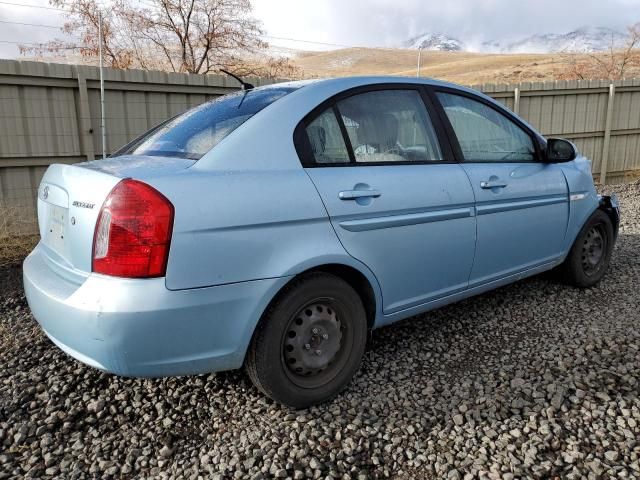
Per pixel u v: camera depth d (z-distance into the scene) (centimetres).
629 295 402
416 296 300
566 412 247
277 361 243
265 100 271
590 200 409
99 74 631
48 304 226
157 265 206
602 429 233
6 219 538
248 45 1574
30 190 611
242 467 216
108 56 1416
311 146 260
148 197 207
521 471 208
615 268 473
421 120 312
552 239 381
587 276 418
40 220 279
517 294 411
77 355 222
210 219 216
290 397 250
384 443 231
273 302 240
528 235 359
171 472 215
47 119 609
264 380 243
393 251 279
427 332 346
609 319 354
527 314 370
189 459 224
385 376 290
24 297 429
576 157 421
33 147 603
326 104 273
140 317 204
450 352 316
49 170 276
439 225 299
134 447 232
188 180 219
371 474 212
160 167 230
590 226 413
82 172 233
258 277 229
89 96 630
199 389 279
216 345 225
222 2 1511
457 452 223
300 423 247
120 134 660
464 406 256
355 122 281
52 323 226
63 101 617
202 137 259
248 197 228
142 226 205
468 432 236
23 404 265
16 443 236
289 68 1598
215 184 223
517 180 347
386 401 264
